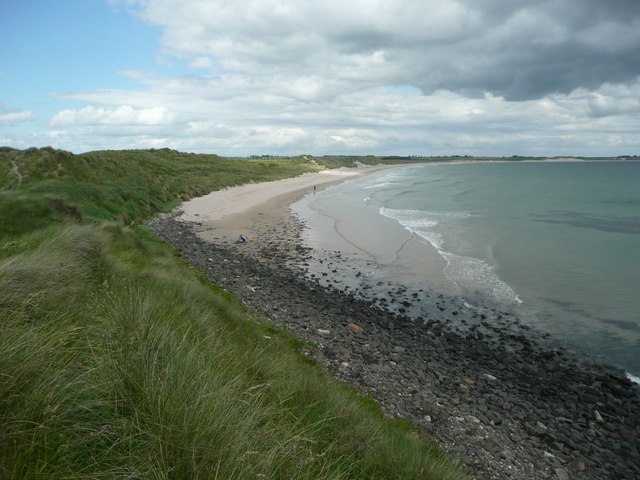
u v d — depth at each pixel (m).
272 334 10.91
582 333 14.23
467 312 16.12
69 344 4.37
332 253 24.81
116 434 3.01
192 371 4.10
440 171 153.12
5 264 5.46
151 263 13.67
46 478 2.46
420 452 6.23
